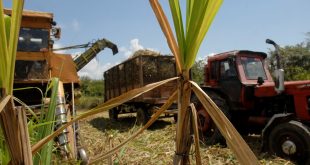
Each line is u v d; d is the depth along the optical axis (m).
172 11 0.87
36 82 5.79
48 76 5.91
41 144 0.83
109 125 10.52
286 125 5.00
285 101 5.84
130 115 13.62
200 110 7.01
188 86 0.89
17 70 5.87
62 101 2.73
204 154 5.45
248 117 6.70
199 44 0.87
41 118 1.12
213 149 5.63
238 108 6.64
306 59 18.16
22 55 5.93
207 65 7.52
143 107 9.81
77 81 5.76
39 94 6.03
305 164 4.78
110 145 2.23
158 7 0.89
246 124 6.82
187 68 0.89
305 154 4.77
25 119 0.74
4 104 0.69
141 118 9.69
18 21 0.72
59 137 2.56
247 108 6.53
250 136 7.41
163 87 9.72
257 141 6.74
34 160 1.01
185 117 0.91
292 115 5.12
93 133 8.48
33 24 6.13
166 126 9.16
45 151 1.02
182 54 0.88
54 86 1.12
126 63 10.90
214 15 0.85
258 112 6.53
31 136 1.04
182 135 0.93
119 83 11.75
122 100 0.86
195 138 0.91
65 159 2.28
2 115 0.72
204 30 0.86
